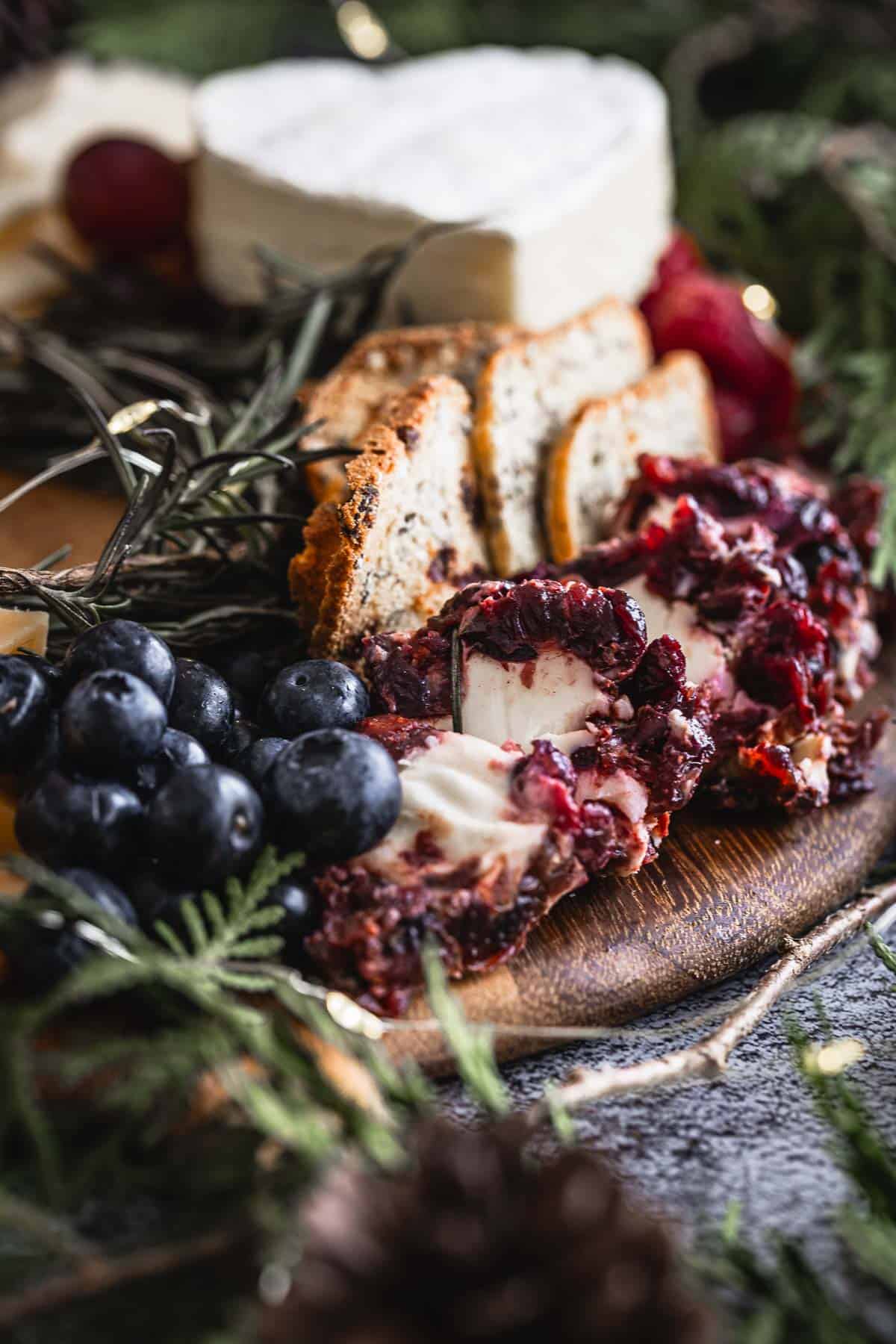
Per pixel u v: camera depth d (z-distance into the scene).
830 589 0.33
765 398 0.42
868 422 0.40
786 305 0.46
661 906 0.30
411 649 0.30
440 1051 0.28
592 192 0.39
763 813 0.32
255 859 0.27
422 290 0.39
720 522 0.33
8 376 0.39
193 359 0.39
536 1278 0.22
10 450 0.40
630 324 0.38
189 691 0.29
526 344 0.35
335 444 0.35
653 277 0.43
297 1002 0.26
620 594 0.29
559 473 0.35
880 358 0.41
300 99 0.44
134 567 0.31
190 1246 0.24
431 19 0.57
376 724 0.30
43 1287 0.23
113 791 0.27
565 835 0.28
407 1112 0.26
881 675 0.36
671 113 0.53
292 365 0.35
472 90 0.44
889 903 0.30
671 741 0.29
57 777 0.27
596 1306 0.22
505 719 0.30
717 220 0.47
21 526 0.38
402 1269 0.22
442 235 0.38
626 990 0.29
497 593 0.30
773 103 0.59
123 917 0.27
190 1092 0.25
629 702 0.29
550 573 0.32
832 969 0.29
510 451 0.34
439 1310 0.22
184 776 0.27
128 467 0.31
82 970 0.25
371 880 0.28
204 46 0.56
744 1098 0.28
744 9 0.57
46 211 0.45
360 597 0.31
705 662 0.31
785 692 0.31
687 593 0.32
